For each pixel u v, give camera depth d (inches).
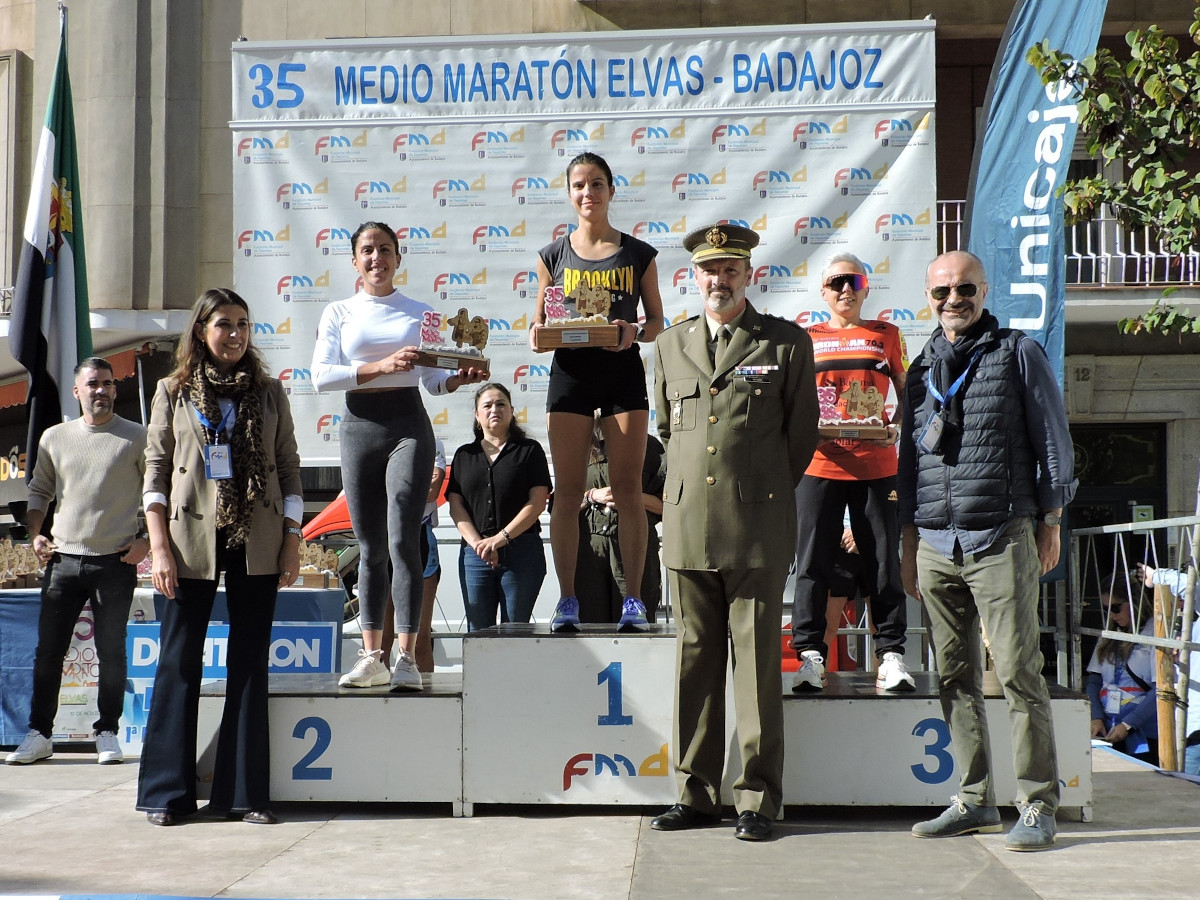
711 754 143.8
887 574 163.5
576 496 157.3
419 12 383.9
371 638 159.8
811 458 146.1
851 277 178.9
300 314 297.4
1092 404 419.5
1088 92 224.8
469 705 151.1
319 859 126.3
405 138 298.0
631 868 121.7
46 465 207.2
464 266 297.0
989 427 135.6
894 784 147.5
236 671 150.0
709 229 145.7
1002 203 243.8
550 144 296.0
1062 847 131.4
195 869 121.9
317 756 153.2
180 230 384.8
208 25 387.5
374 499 157.8
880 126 289.0
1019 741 133.5
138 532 204.7
